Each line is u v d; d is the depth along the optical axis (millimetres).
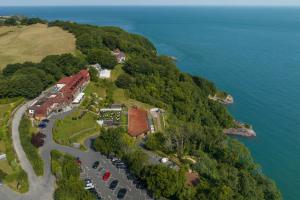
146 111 178750
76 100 176375
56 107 165250
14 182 110312
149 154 135125
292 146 173875
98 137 136500
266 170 153375
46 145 134875
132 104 185750
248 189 115375
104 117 164125
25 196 104188
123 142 127875
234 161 139125
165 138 140375
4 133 136000
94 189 107812
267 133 187875
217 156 142625
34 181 111250
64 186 102125
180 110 189250
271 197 124000
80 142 141000
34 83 180250
